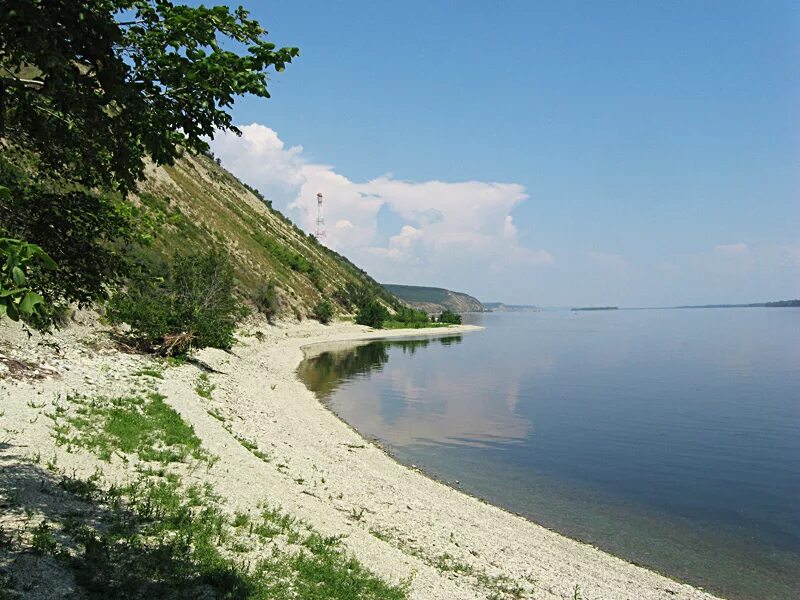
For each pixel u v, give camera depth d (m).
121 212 7.06
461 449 23.28
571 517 16.08
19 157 6.38
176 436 14.39
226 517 10.11
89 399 15.55
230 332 37.62
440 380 44.69
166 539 8.54
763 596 11.84
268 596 7.67
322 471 17.00
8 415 12.35
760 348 85.88
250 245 90.50
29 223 6.13
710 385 44.56
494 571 11.71
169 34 5.32
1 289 3.25
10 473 9.32
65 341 22.98
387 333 103.75
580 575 12.14
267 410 24.86
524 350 78.62
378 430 25.91
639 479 19.78
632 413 32.31
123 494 9.90
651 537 14.80
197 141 5.98
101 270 6.75
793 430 28.00
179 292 34.47
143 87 5.50
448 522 14.49
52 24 4.52
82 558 7.25
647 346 89.12
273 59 5.74
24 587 6.23
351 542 11.02
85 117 5.37
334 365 51.41
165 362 26.70
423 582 10.04
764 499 17.91
